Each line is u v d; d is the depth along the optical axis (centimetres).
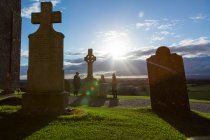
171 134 779
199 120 1074
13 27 2627
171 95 1223
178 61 1230
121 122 877
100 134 729
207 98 2284
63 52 1073
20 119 883
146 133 765
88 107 1307
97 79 2205
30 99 1030
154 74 1257
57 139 681
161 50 1258
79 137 698
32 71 1066
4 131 756
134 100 1828
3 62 2478
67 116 912
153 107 1236
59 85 1048
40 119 883
